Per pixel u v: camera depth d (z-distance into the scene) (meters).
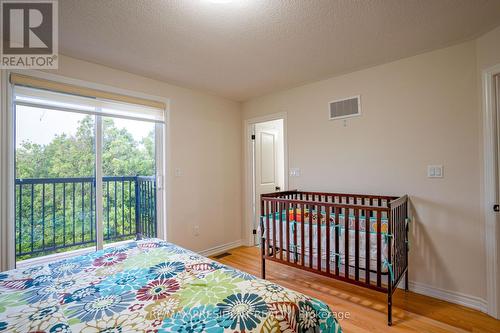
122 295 1.06
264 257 2.70
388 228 1.85
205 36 1.97
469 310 2.02
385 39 2.05
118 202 2.79
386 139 2.53
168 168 3.01
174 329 0.83
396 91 2.46
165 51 2.22
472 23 1.82
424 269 2.30
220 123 3.65
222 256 3.42
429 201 2.28
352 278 2.10
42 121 2.23
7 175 1.97
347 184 2.80
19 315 0.92
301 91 3.20
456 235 2.15
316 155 3.06
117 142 2.71
